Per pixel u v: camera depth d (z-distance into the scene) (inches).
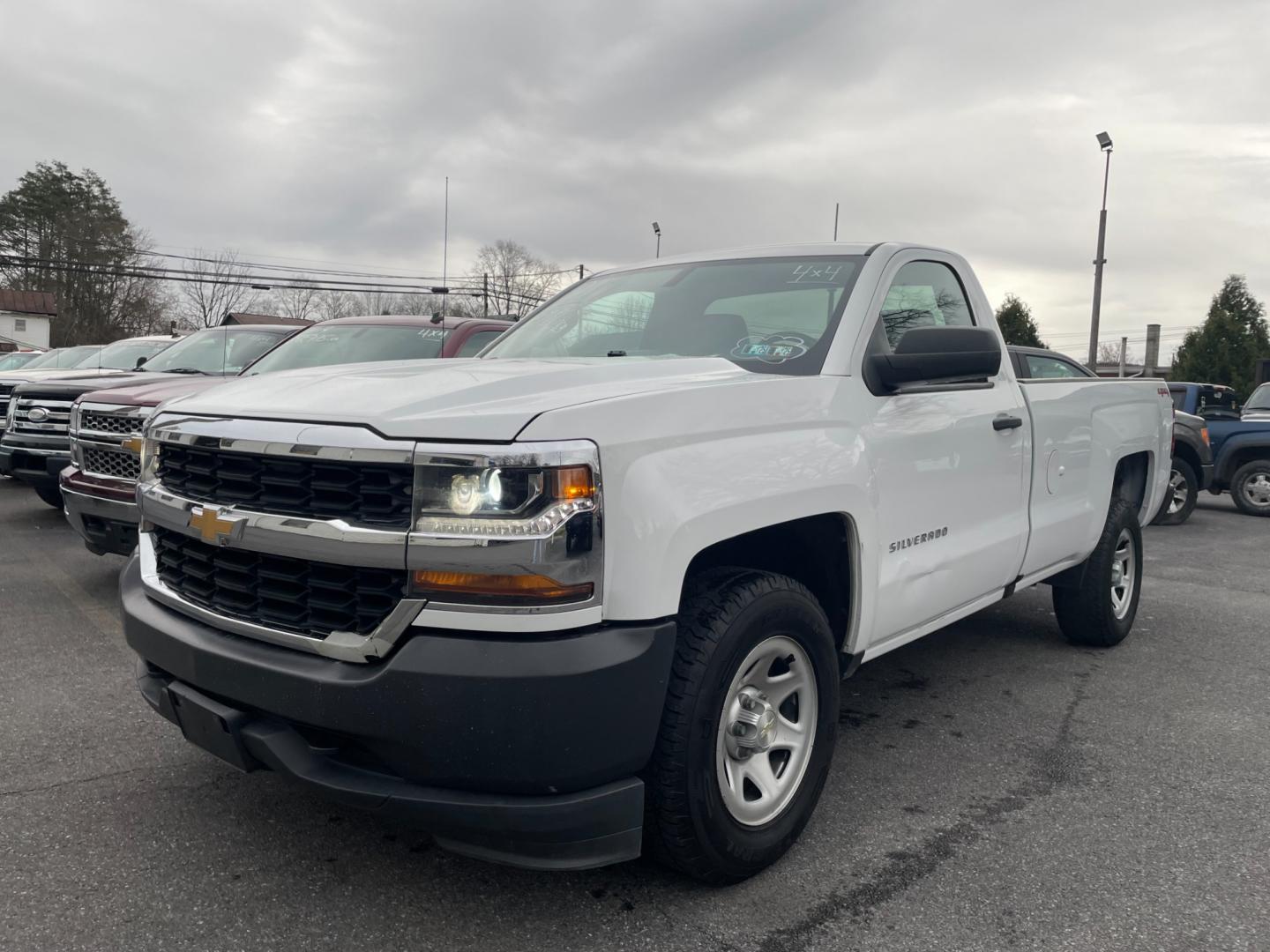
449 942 95.2
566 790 87.1
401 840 115.8
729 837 100.7
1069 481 177.9
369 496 89.1
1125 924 100.0
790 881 107.9
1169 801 130.3
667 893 104.8
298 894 103.7
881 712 165.9
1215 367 1512.1
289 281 1675.7
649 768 95.6
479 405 91.6
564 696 84.0
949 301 153.9
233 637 99.6
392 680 84.7
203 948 93.5
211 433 100.8
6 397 391.9
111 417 211.9
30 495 413.4
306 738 94.0
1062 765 142.7
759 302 136.3
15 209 2492.6
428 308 1964.8
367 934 96.3
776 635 105.3
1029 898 104.8
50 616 216.1
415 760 85.6
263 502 96.4
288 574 94.9
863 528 118.2
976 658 199.0
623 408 92.3
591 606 86.4
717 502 96.3
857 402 121.9
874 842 117.6
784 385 112.1
